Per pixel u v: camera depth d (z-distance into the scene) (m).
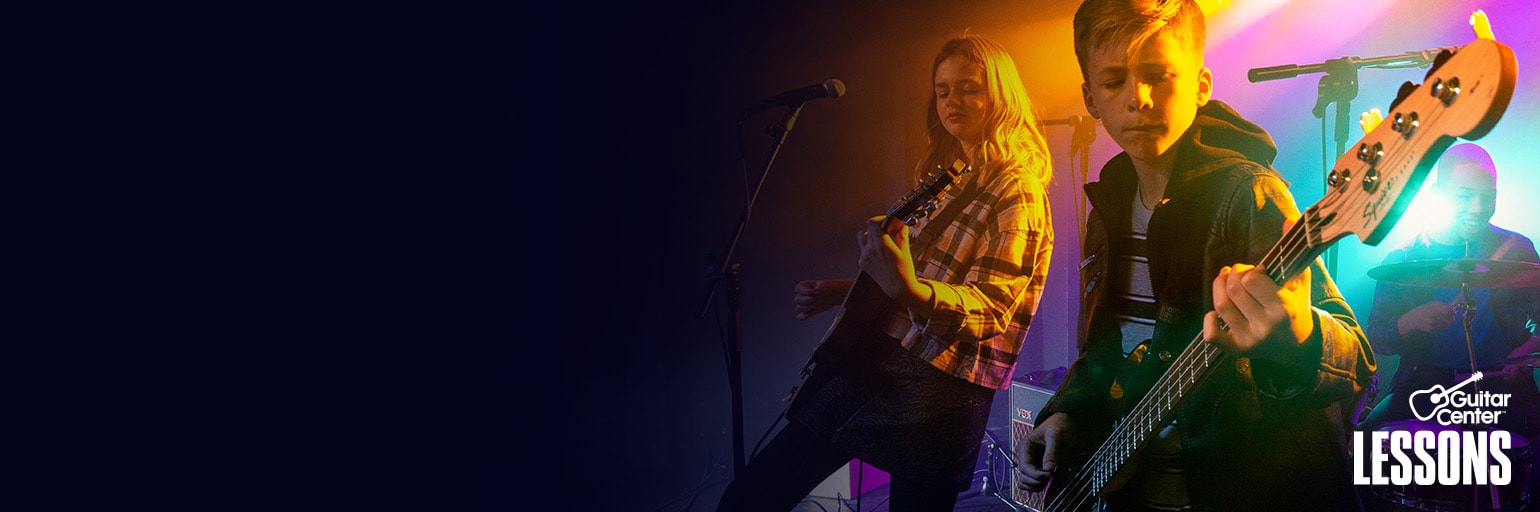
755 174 5.47
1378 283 3.49
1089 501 1.64
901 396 2.15
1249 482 1.38
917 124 5.37
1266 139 1.50
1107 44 1.46
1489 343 3.22
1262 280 1.11
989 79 2.23
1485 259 3.25
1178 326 1.46
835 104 5.43
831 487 4.11
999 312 2.08
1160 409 1.40
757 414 5.53
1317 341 1.20
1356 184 1.01
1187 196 1.46
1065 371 3.74
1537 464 3.11
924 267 2.25
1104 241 1.68
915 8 5.36
